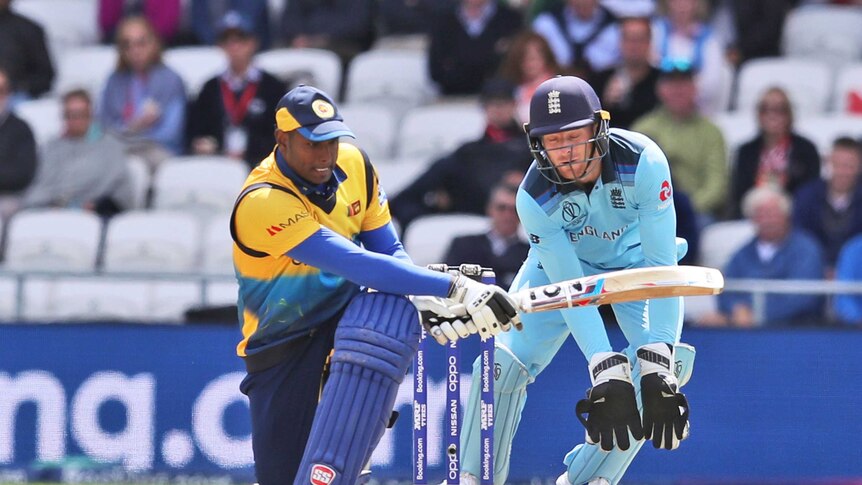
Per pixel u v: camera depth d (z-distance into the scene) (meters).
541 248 15.35
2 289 26.22
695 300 25.20
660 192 14.75
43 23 38.94
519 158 28.80
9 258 30.08
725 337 24.28
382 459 23.86
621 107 30.47
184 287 26.25
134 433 24.31
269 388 15.00
